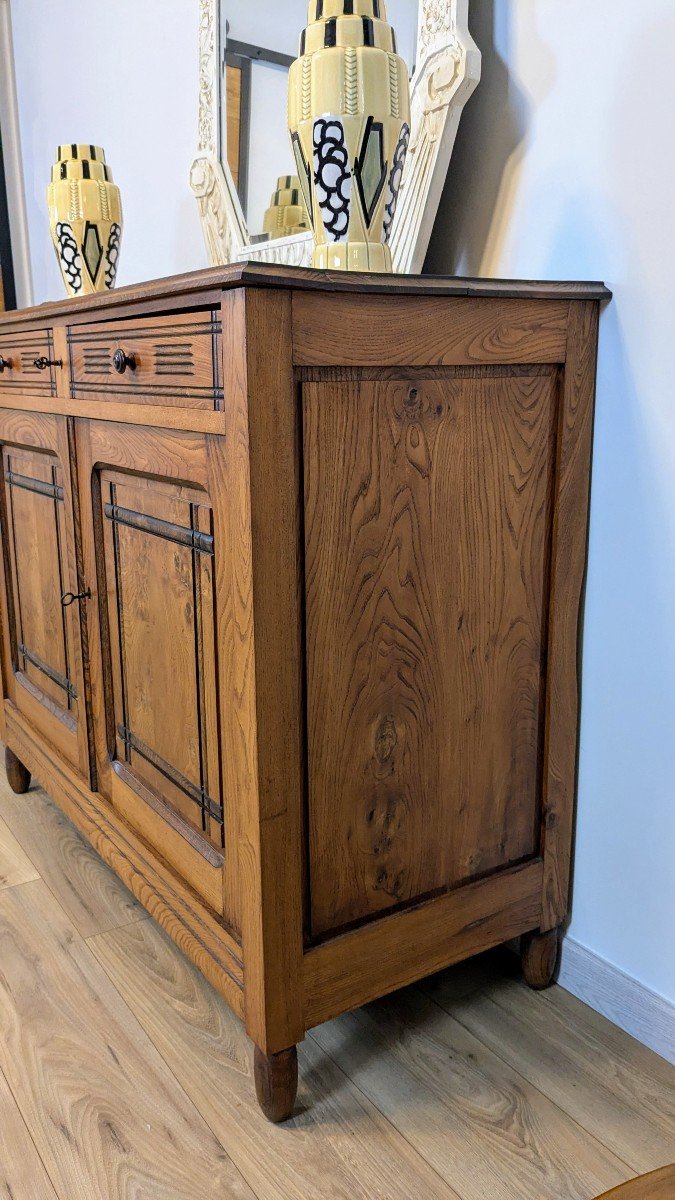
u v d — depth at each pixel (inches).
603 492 43.8
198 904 43.7
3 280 107.9
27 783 72.4
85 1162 38.4
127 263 83.7
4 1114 40.9
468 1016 47.5
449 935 43.9
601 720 45.9
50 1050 44.8
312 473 35.1
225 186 64.6
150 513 43.9
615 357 42.0
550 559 44.2
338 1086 42.6
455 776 43.1
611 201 40.9
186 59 68.7
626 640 43.9
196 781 43.1
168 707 45.0
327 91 38.2
